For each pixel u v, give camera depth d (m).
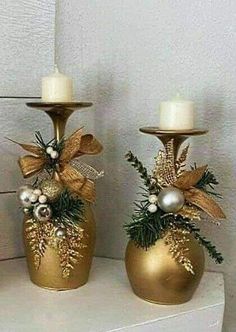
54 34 1.03
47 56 1.03
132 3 1.00
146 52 1.01
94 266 1.02
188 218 0.81
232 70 0.96
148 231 0.80
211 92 0.98
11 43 0.99
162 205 0.79
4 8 0.98
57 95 0.86
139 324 0.76
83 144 0.88
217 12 0.95
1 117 1.00
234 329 1.01
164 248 0.80
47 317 0.78
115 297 0.85
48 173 0.86
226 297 1.01
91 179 0.90
